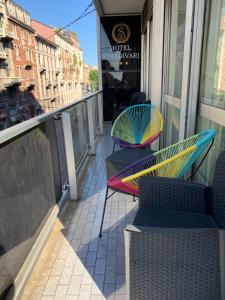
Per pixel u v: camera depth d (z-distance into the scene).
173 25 2.70
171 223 1.18
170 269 0.96
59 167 2.27
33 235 1.62
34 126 1.62
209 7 1.67
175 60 2.58
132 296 1.02
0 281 1.21
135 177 1.47
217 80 1.56
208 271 0.94
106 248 1.73
